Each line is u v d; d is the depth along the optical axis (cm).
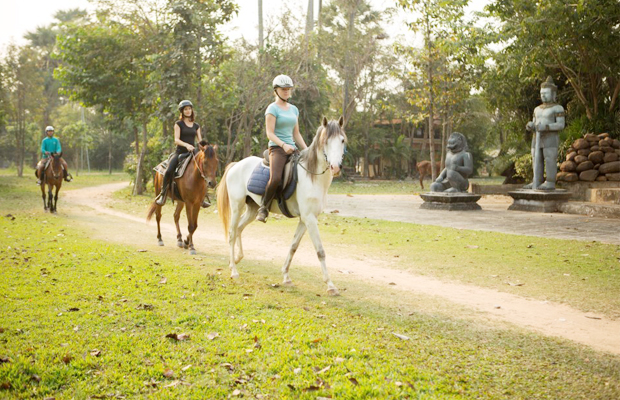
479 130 4797
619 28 1711
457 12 1873
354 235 1091
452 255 854
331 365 375
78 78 2283
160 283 618
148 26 2245
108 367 369
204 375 360
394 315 512
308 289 621
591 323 498
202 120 2188
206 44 2122
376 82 3881
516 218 1425
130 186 3055
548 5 1598
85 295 551
